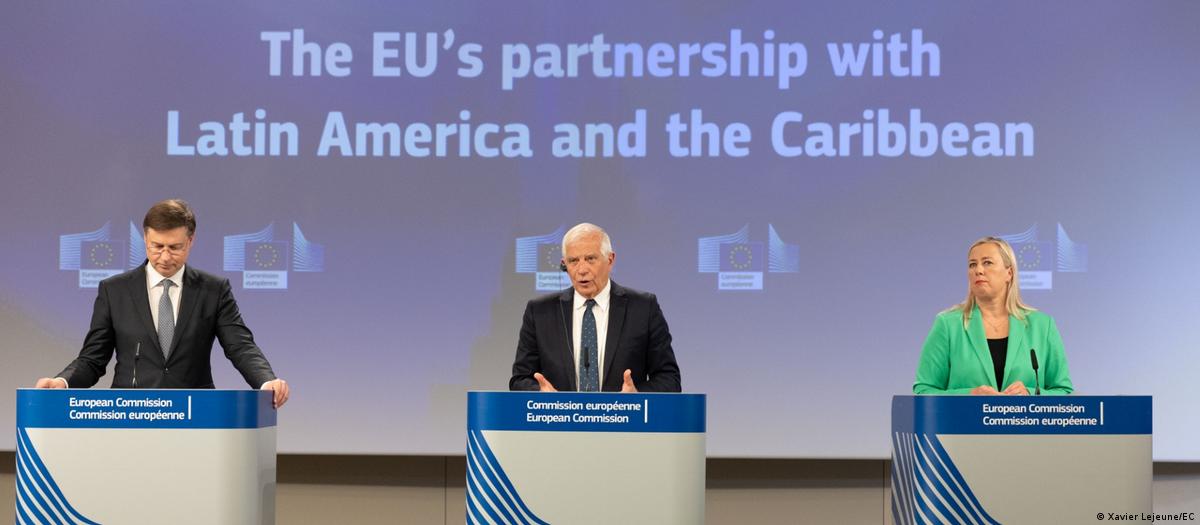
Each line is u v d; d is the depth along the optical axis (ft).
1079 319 16.19
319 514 16.90
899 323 16.25
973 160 16.29
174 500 9.30
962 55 16.35
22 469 9.25
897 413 10.14
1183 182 16.19
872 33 16.40
